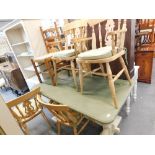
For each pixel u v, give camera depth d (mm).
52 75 1905
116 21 1448
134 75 1715
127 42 1472
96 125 1548
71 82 1967
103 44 1663
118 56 1219
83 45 1577
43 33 2266
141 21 2348
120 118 1485
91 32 1695
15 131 705
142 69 2207
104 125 1133
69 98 1518
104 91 1527
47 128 1690
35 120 1875
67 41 1926
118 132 1366
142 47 2246
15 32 2646
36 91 1345
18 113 1430
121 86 1526
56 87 1884
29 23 2121
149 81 2232
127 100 1539
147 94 1981
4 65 3316
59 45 2121
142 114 1610
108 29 1538
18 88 2861
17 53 2686
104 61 1122
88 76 1950
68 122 1209
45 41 2311
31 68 2637
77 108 1310
